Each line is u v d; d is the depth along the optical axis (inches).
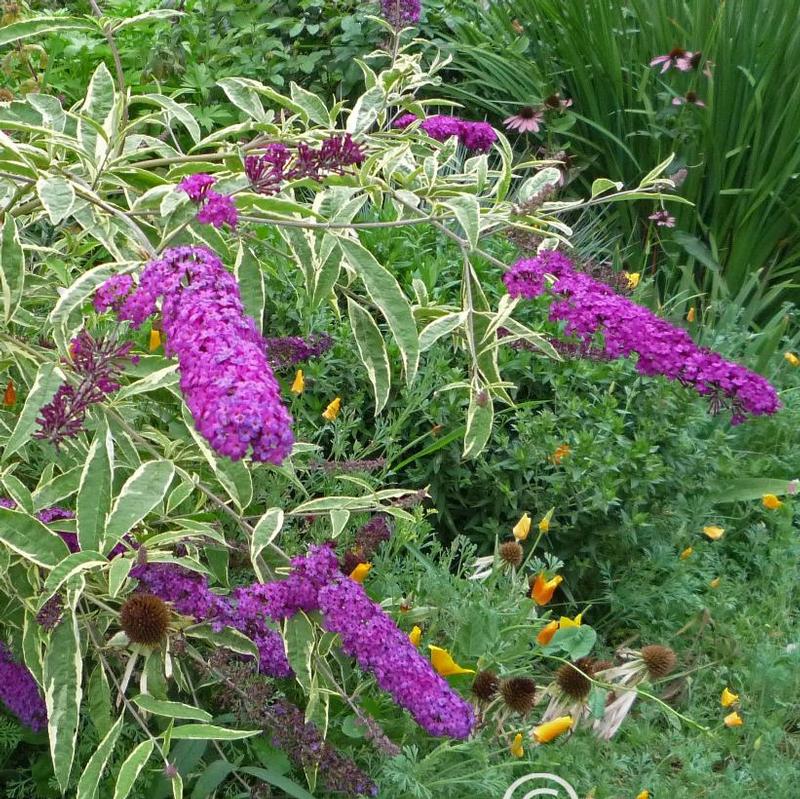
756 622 115.5
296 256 89.0
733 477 129.6
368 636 69.6
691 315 156.0
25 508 71.9
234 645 75.3
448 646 95.3
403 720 87.0
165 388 83.3
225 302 58.1
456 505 126.3
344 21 207.6
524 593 99.3
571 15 205.2
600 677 96.1
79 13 193.2
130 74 184.4
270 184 79.9
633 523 116.0
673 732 96.0
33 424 68.8
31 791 82.0
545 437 119.0
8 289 78.6
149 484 68.3
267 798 79.5
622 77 209.8
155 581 72.9
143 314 60.7
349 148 81.4
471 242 87.2
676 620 117.5
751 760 97.7
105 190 94.5
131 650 74.9
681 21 209.9
